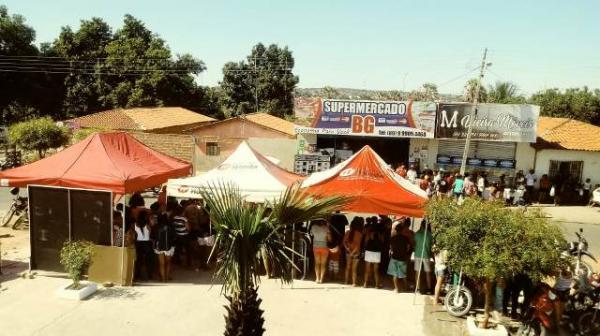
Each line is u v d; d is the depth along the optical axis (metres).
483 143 25.34
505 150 25.11
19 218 15.64
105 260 10.70
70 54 48.03
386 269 12.05
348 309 9.85
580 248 11.29
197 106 52.31
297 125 26.36
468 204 8.74
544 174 24.33
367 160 11.67
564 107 44.00
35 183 10.88
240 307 5.94
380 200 10.62
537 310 8.52
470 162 25.45
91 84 47.34
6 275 11.07
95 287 10.30
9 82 44.31
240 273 5.85
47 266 11.16
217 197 5.96
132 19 51.12
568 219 20.38
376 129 25.55
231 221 5.77
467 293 9.52
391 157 27.11
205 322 8.97
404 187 10.97
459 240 8.31
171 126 35.12
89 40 48.44
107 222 10.70
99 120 34.25
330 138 27.28
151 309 9.48
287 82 56.59
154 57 47.38
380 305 10.10
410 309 9.94
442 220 8.69
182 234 11.80
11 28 42.78
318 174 12.57
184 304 9.76
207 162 28.89
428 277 10.76
